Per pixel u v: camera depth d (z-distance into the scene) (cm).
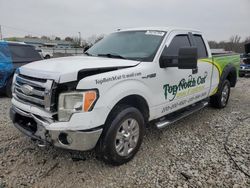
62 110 277
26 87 300
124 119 318
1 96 732
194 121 519
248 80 1237
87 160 342
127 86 317
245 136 438
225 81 601
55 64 306
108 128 305
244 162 344
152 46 386
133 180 299
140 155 361
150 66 355
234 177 308
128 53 388
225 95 620
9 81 692
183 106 446
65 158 345
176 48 416
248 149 385
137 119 340
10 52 714
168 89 395
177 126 486
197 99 489
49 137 284
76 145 281
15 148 369
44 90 280
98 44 462
